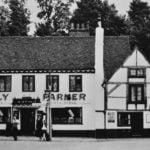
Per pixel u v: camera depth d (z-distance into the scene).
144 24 73.75
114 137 48.97
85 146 34.19
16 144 36.25
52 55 51.72
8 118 50.12
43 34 73.56
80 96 49.69
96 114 49.22
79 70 49.69
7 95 50.19
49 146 34.00
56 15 74.00
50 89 47.38
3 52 52.19
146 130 49.09
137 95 49.38
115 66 51.12
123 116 49.31
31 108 50.03
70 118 49.69
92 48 52.34
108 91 49.38
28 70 50.03
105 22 74.31
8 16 74.25
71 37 53.78
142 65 49.47
